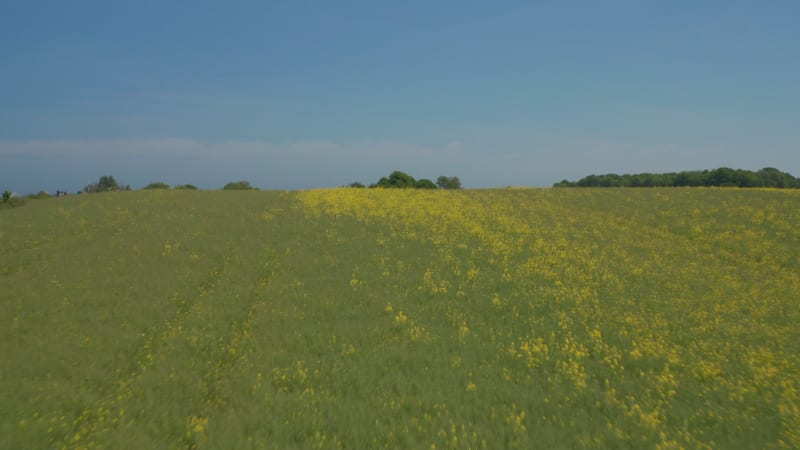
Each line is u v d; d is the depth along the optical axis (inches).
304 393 452.8
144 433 368.5
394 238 1278.3
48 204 1734.7
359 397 447.5
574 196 2105.1
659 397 452.8
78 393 440.1
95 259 978.1
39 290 772.6
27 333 601.0
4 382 452.1
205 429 378.6
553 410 422.0
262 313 707.4
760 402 433.7
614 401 439.8
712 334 639.1
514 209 1795.0
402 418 400.8
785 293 841.5
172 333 617.3
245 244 1175.6
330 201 1881.2
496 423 392.8
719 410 417.1
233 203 1801.2
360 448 353.4
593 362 548.4
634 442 359.3
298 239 1244.5
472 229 1412.4
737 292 847.1
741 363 531.5
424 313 725.9
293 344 591.5
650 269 1008.9
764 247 1168.2
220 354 556.7
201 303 749.9
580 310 741.3
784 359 536.7
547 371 523.8
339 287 851.4
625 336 629.9
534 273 965.2
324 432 378.0
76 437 358.6
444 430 381.1
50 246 1091.9
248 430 380.8
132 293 782.5
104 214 1502.2
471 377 496.1
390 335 631.8
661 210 1686.8
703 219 1501.0
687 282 912.9
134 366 521.0
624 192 2134.6
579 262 1058.7
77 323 641.6
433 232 1365.7
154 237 1197.1
